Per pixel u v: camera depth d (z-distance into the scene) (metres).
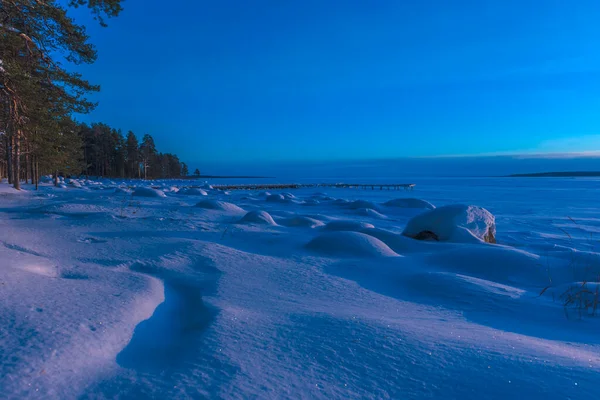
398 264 6.35
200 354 2.47
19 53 14.95
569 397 1.86
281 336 2.81
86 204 15.34
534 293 4.71
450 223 9.66
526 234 14.01
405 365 2.30
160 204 17.95
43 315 2.81
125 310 3.20
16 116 16.66
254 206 22.83
